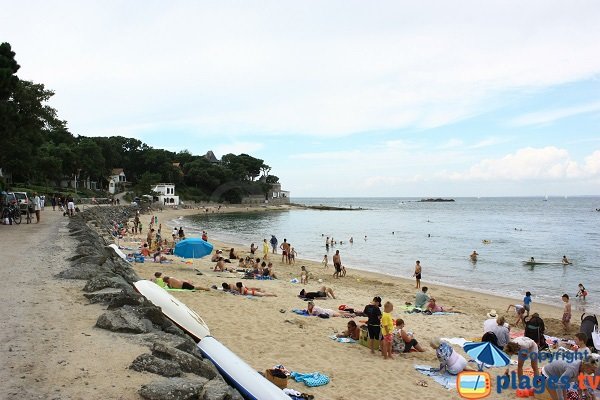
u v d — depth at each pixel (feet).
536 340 47.60
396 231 246.68
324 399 31.83
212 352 28.66
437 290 87.92
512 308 73.46
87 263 46.73
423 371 39.29
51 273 43.52
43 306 32.17
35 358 22.65
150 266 83.56
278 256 133.39
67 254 55.31
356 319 56.24
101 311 31.58
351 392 33.65
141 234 163.22
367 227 276.82
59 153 290.97
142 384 20.29
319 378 34.81
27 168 170.50
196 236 190.70
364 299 72.69
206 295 59.62
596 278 107.76
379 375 37.52
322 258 137.59
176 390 19.21
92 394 19.12
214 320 48.11
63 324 28.32
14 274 42.55
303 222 325.83
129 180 457.68
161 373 21.59
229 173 522.47
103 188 377.91
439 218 388.98
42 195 185.98
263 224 297.74
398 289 85.51
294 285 80.43
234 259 110.93
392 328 42.83
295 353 40.60
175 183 473.67
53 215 130.93
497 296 84.79
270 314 53.42
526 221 347.36
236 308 54.34
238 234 219.41
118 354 23.68
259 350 40.34
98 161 350.64
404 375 38.06
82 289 37.45
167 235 174.91
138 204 341.62
